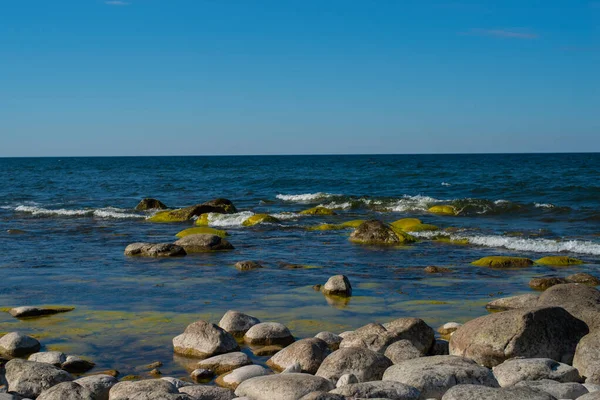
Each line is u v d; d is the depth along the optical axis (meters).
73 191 49.00
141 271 16.05
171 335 10.25
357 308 12.12
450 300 12.80
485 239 21.31
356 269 16.47
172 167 106.12
